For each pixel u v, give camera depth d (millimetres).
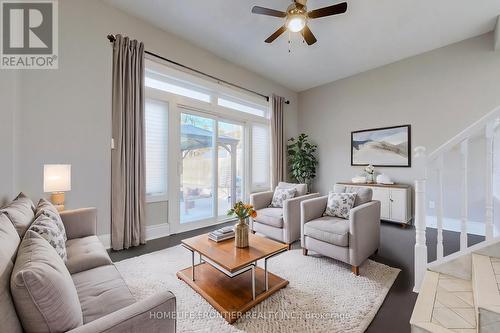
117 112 3006
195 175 4086
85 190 2768
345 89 5176
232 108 4645
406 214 3949
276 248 2031
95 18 2836
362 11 2977
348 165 5148
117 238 2941
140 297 1901
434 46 3904
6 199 2068
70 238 2059
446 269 1894
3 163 2041
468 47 3691
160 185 3576
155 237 3459
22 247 1058
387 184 4246
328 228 2463
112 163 2994
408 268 2428
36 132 2453
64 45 2625
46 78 2518
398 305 1826
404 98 4344
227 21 3240
